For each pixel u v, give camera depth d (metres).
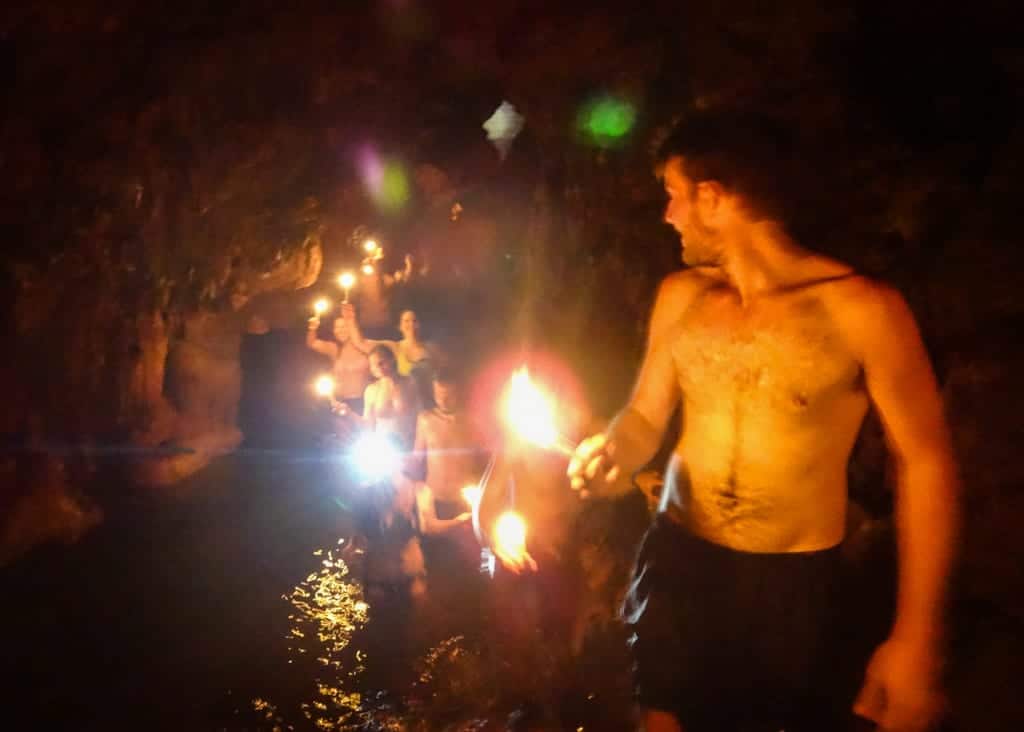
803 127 3.69
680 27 4.30
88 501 6.42
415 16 6.63
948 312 3.14
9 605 5.06
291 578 5.79
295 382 10.94
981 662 2.74
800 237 2.18
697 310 2.21
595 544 4.38
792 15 3.73
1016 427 2.87
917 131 3.45
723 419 2.14
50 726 3.99
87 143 6.11
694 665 2.20
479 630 4.77
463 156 9.52
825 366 2.01
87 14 5.55
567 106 4.97
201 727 4.02
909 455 2.01
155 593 5.47
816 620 2.11
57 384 6.39
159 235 7.34
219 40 6.52
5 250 5.68
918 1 3.47
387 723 4.01
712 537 2.18
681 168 2.15
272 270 9.50
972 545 2.90
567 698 3.92
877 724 2.15
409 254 11.47
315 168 8.82
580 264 5.05
